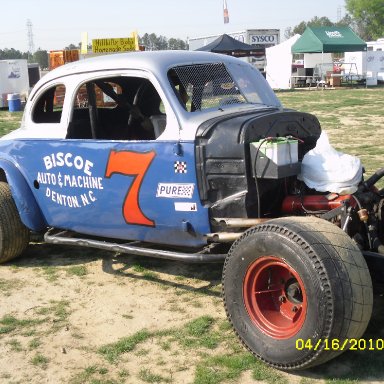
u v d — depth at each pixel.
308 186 4.25
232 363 3.76
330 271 3.34
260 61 36.38
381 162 10.02
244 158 4.18
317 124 4.86
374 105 21.30
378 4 78.44
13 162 5.58
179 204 4.48
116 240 5.54
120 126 5.54
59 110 5.54
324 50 30.56
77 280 5.39
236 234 4.24
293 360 3.52
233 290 3.85
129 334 4.27
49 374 3.77
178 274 5.42
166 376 3.69
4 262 5.89
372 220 4.10
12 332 4.38
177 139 4.44
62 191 5.23
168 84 4.62
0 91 25.89
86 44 21.55
